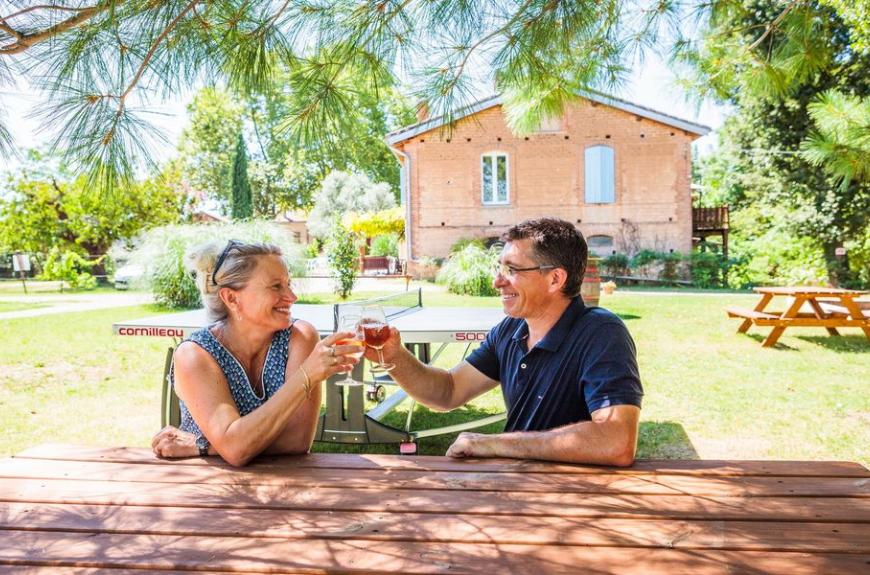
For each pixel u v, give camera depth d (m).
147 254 13.28
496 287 2.04
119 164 1.89
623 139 20.67
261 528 1.28
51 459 1.75
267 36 2.05
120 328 3.97
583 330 1.87
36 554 1.18
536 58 2.71
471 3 2.33
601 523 1.27
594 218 20.86
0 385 6.27
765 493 1.43
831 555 1.13
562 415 1.89
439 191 21.16
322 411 5.07
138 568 1.13
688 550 1.15
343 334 1.68
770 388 5.75
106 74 1.83
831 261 19.75
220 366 1.88
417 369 2.10
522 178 20.95
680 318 10.52
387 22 2.25
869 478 1.52
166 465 1.69
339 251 14.68
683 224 20.64
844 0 4.34
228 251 1.91
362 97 2.52
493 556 1.13
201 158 42.69
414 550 1.17
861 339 8.39
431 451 4.36
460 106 2.73
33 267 27.53
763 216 24.62
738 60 4.25
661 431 4.56
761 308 8.63
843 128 5.25
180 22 1.87
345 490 1.48
